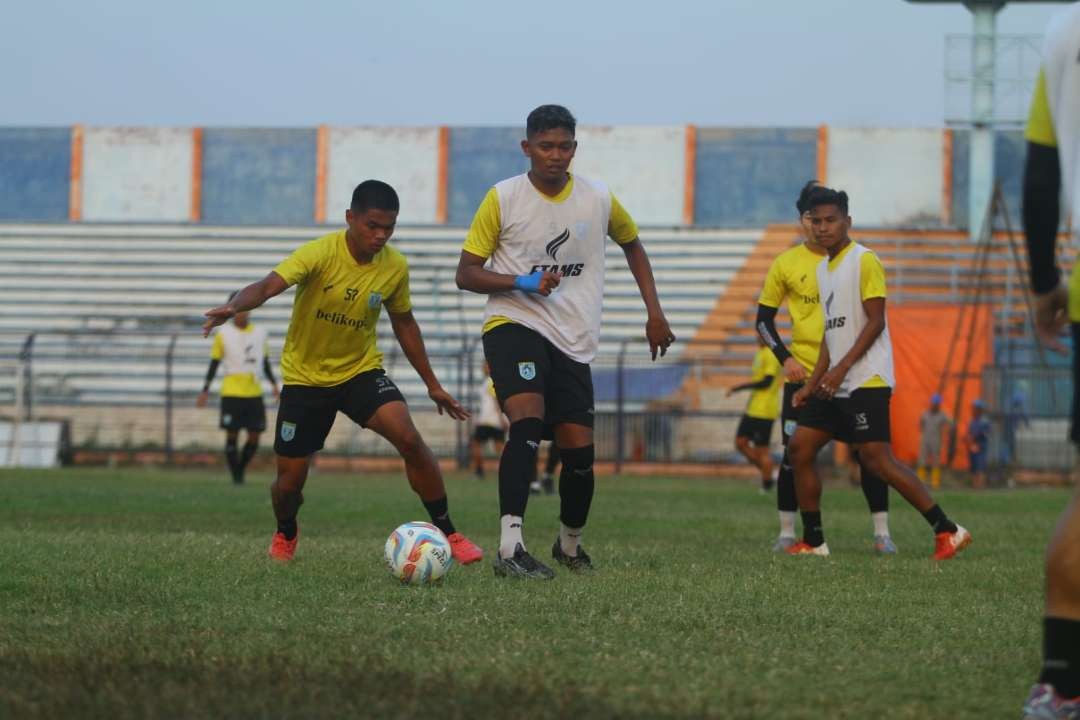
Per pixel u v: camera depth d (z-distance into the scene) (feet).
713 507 169.37
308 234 403.95
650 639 55.36
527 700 42.47
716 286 370.73
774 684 46.29
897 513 164.14
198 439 327.06
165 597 66.54
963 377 275.80
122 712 40.16
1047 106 41.29
